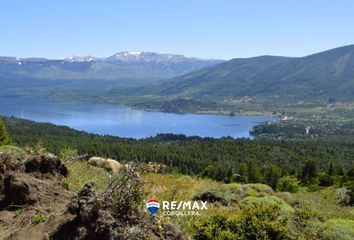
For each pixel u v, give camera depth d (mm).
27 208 6617
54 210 6570
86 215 5750
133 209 6004
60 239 5660
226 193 13562
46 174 7789
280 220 8844
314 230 9844
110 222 5590
